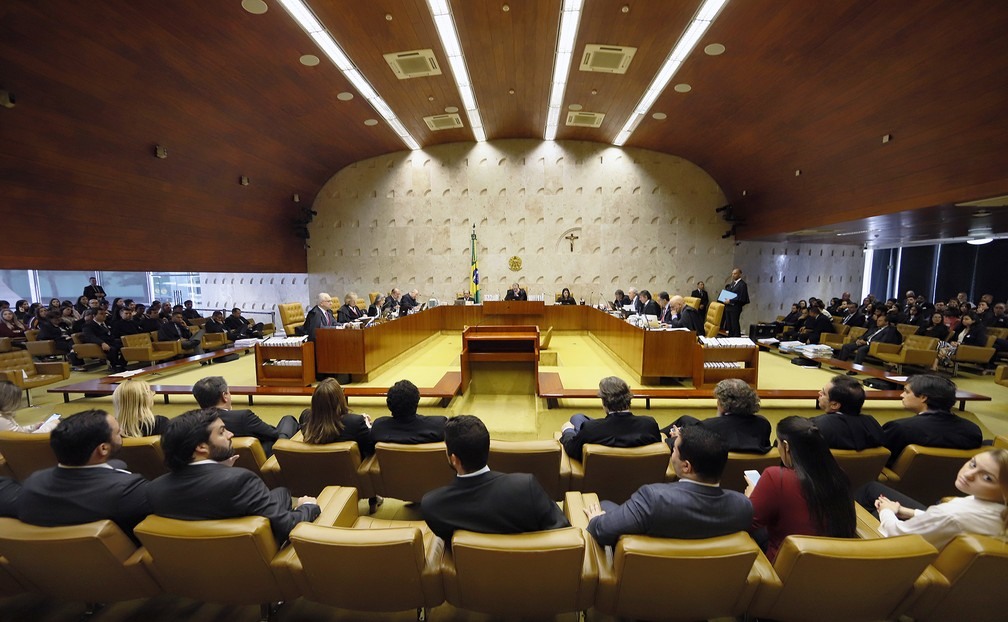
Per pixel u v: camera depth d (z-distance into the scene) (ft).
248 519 5.28
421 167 40.96
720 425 8.75
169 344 26.18
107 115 21.08
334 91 26.66
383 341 20.84
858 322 29.43
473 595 5.21
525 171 40.29
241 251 35.06
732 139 31.14
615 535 5.26
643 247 40.45
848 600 4.90
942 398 8.66
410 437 8.74
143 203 26.02
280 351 17.88
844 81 20.44
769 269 41.65
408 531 5.00
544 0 18.67
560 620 6.40
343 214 42.14
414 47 22.38
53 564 5.37
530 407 16.92
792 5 17.28
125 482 5.75
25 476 8.99
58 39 16.79
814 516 5.57
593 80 26.37
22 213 20.24
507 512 5.22
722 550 4.63
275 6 18.07
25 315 32.07
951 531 5.34
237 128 27.50
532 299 36.55
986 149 18.17
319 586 5.33
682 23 19.57
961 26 15.29
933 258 44.96
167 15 17.51
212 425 5.72
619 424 8.66
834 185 27.45
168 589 5.72
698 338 17.20
